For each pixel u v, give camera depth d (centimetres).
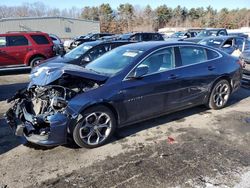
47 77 470
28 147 473
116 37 2070
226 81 652
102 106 465
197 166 405
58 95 450
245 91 838
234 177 377
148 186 360
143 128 546
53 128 426
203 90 609
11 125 488
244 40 1297
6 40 1265
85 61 903
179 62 564
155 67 527
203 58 613
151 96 516
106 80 475
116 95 471
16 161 429
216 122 577
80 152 454
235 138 498
